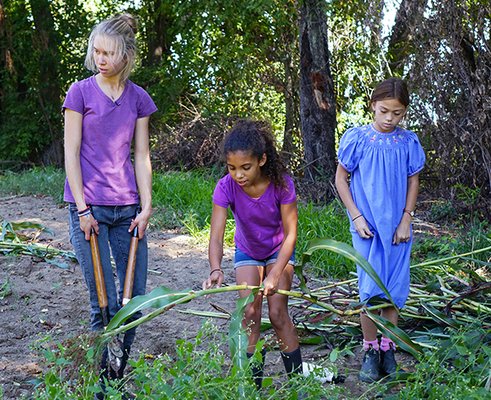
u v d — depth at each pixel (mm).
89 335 3775
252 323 4008
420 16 9789
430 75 9789
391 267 4715
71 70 21422
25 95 22094
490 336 4738
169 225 9641
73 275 7168
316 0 12289
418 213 10422
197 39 18203
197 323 5820
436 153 10055
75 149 4266
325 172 12414
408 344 4344
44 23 21266
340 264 7434
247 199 4242
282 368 4848
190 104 18594
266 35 16672
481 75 9406
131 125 4367
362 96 13531
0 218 10148
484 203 9703
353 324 5320
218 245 4266
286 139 15852
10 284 6711
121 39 4207
